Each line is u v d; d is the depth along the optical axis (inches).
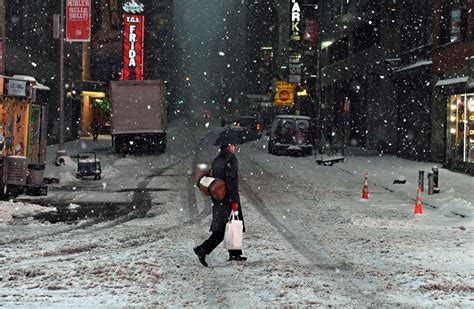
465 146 1050.1
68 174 879.7
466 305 259.0
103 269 313.7
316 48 2491.4
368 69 1800.0
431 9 1381.6
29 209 564.4
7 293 268.8
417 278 308.3
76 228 473.4
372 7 1807.3
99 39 2279.8
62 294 268.1
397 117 1600.6
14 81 687.1
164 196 687.1
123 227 479.2
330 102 2410.2
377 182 878.4
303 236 442.0
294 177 938.7
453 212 575.2
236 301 261.0
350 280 304.3
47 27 1781.5
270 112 3368.6
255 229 470.9
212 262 343.0
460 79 1055.0
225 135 339.6
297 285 289.1
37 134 802.2
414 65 1395.2
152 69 4013.3
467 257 366.9
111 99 1432.1
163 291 277.1
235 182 336.8
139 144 1443.2
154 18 4781.0
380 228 485.7
